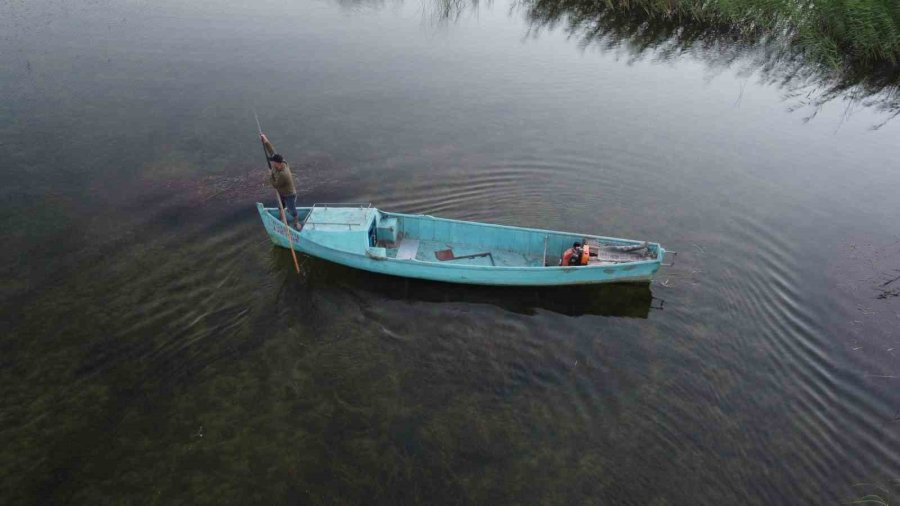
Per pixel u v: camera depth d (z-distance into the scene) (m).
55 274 16.00
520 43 35.28
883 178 22.73
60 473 11.33
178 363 13.78
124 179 20.25
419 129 25.08
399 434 12.43
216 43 32.47
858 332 15.27
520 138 24.72
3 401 12.56
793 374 14.06
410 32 36.16
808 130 26.44
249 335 14.75
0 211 18.23
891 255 18.30
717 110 28.05
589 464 11.95
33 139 22.17
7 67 27.75
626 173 22.53
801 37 33.50
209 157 21.91
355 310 15.80
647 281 16.33
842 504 11.30
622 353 14.66
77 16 35.03
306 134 24.11
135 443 11.97
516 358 14.45
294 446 12.09
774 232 19.28
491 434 12.52
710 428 12.75
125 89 26.55
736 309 16.05
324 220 16.81
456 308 16.06
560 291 16.66
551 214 20.03
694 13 36.25
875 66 31.66
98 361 13.64
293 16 37.59
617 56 33.94
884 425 12.84
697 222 19.75
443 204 20.36
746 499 11.38
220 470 11.56
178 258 17.00
